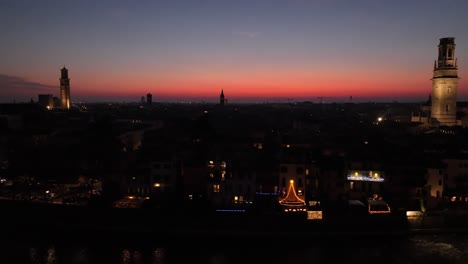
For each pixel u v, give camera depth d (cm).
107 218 9788
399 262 7938
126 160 13250
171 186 10938
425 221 9556
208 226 9538
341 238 9231
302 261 8019
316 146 14262
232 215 9531
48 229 9838
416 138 17212
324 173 10662
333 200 10506
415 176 10325
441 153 12044
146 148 13862
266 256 8275
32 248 8706
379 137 16675
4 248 8694
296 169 10431
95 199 10488
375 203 9712
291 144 14975
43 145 17350
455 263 7900
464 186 10962
